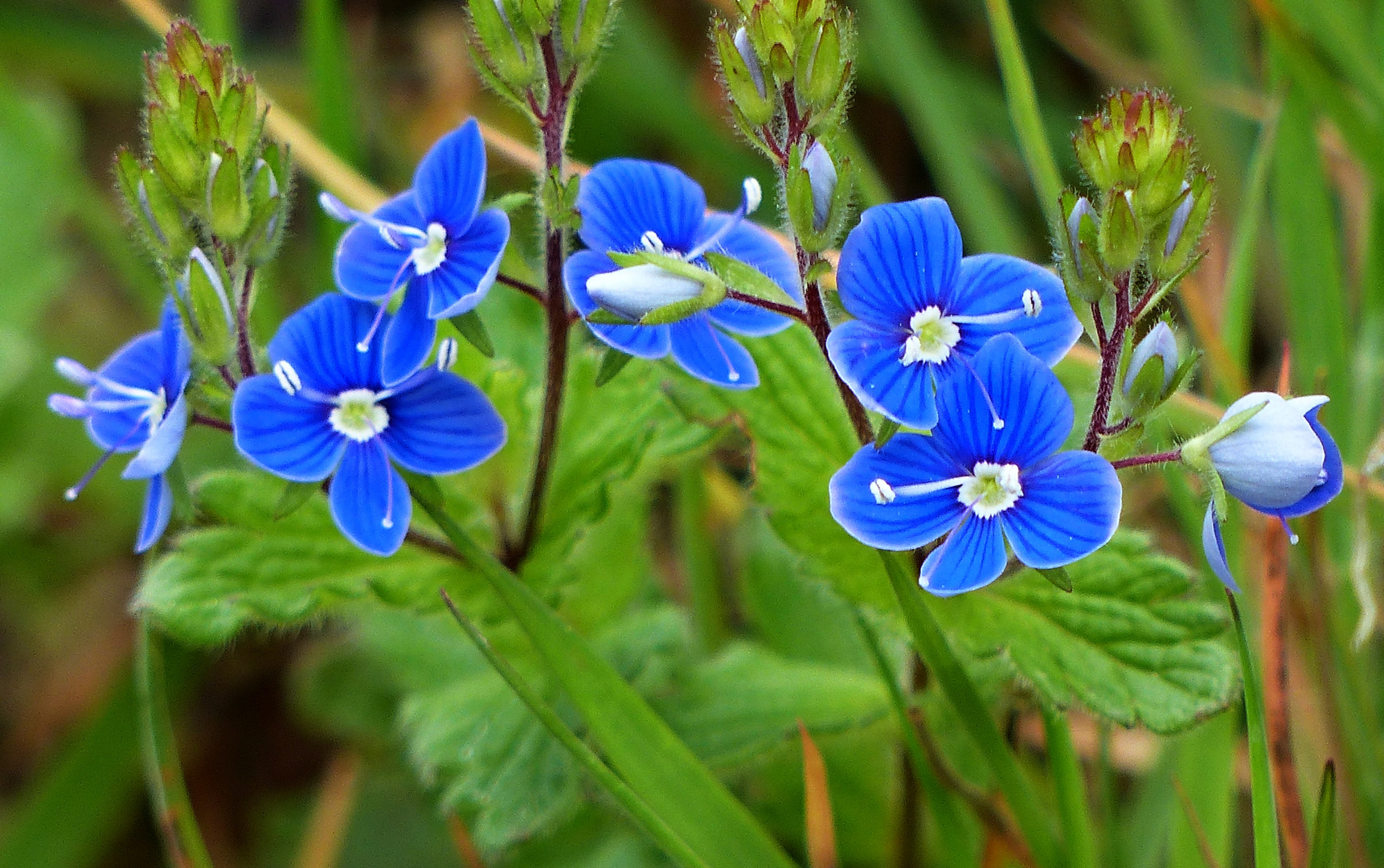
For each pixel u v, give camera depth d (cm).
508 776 15
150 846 17
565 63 14
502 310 16
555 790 15
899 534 13
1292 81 17
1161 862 16
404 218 14
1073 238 13
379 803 17
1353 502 16
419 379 14
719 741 16
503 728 16
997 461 13
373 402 14
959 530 13
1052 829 15
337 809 17
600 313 14
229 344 14
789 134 14
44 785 17
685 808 14
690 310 13
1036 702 15
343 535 15
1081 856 15
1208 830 15
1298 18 17
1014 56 16
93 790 17
